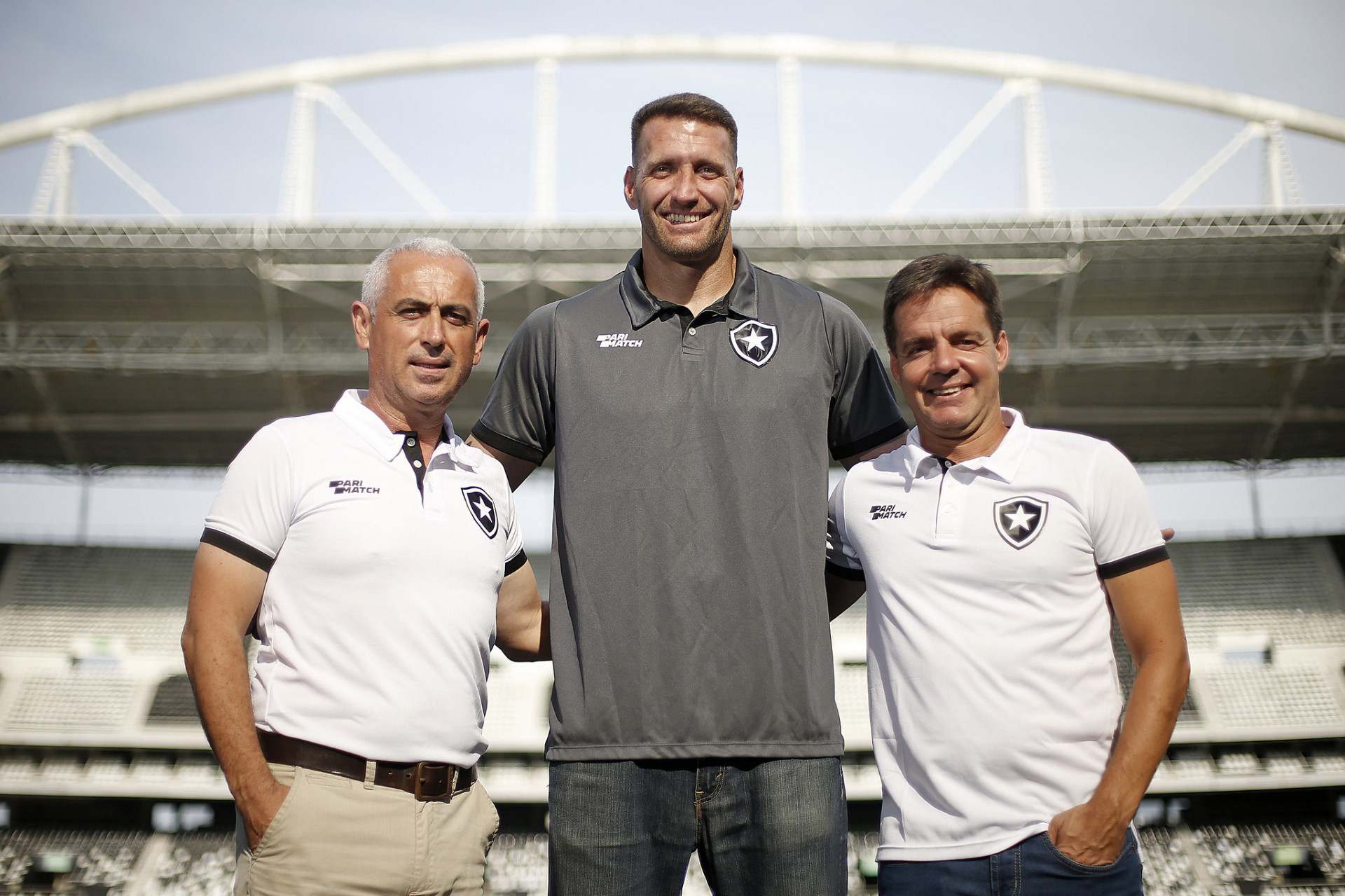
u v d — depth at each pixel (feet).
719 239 10.22
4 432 87.76
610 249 75.15
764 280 10.87
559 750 9.44
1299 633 84.69
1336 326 77.56
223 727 8.63
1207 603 88.43
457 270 10.20
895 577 9.64
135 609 88.63
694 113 10.30
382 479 9.56
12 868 70.79
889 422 10.82
